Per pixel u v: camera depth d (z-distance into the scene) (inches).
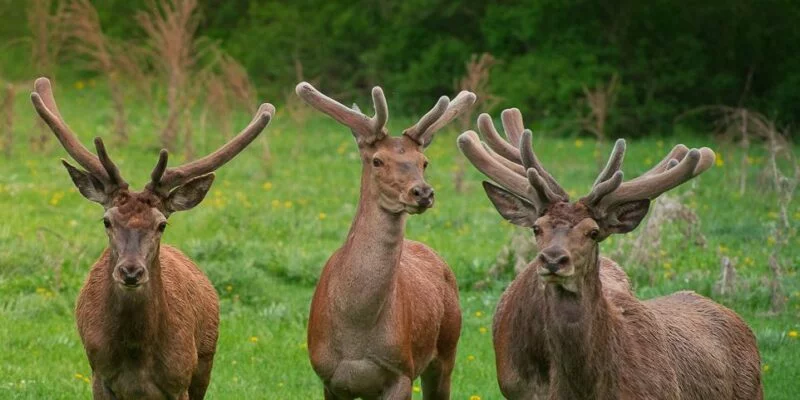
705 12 2487.7
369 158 751.1
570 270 601.9
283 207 1581.0
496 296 1174.3
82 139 2033.7
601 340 640.4
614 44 2518.5
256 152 2003.0
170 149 1958.7
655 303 740.7
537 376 684.7
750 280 1203.2
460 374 973.2
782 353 1024.2
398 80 2635.3
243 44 2817.4
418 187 725.3
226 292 1159.6
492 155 729.0
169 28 2150.6
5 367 933.2
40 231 1307.8
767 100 2507.4
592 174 1903.3
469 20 2696.9
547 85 2465.6
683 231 1341.0
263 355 1005.2
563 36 2532.0
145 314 724.0
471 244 1398.9
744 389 739.4
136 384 743.1
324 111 762.8
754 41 2514.8
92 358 740.7
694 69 2475.4
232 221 1455.5
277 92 2689.5
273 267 1248.8
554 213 625.3
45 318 1074.7
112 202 716.0
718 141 2214.6
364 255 741.9
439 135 2247.8
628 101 2453.2
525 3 2546.8
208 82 2209.6
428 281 815.7
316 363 762.8
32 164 1777.8
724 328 741.9
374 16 2797.7
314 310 768.3
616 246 1289.4
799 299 1181.7
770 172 1683.1
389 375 756.6
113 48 2524.6
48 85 816.9
